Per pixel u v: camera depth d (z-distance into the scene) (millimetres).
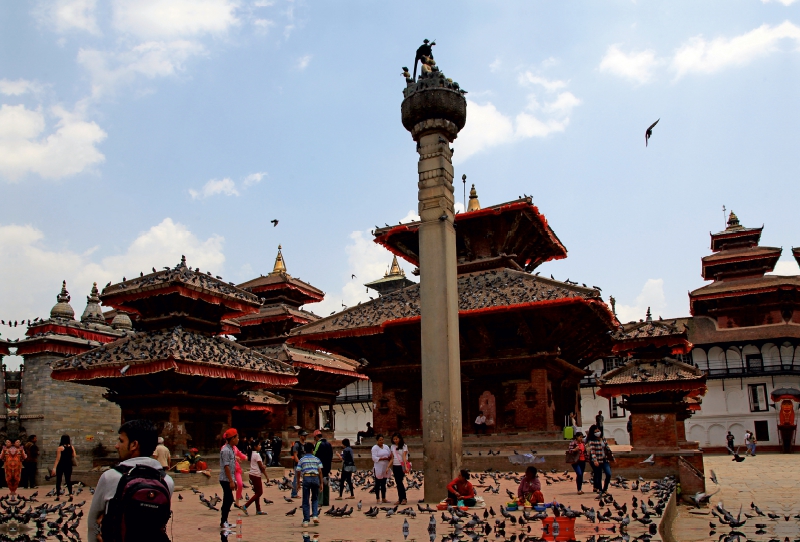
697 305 82812
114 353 29672
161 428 29469
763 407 74750
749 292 78188
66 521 15648
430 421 19797
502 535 13008
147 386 30156
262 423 43938
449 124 21688
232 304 32719
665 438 26609
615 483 24375
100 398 39812
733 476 38719
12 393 39406
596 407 82062
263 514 17812
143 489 5898
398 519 16453
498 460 32281
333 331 38531
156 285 30125
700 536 18188
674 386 26406
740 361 77062
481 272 40156
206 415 31797
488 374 36438
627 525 14234
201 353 29469
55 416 37000
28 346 37625
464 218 40125
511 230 39500
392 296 41250
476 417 36656
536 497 17734
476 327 35625
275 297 52469
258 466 17781
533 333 35219
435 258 20781
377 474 19984
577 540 12602
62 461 24828
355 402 87125
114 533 5809
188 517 17484
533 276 37031
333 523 15836
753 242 85875
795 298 77938
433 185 21297
